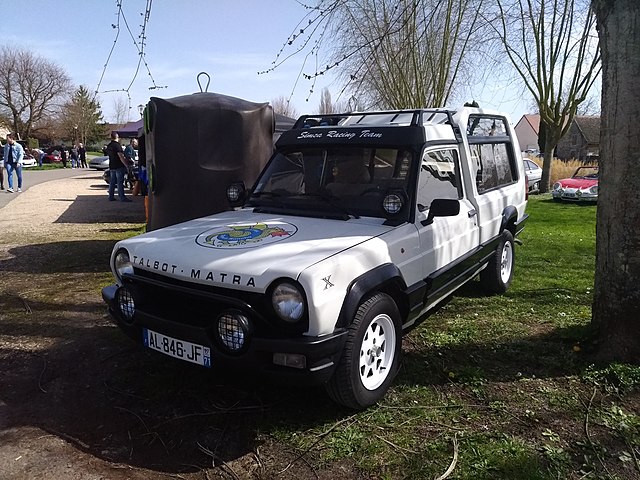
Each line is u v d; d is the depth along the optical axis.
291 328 2.98
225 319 2.99
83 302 5.78
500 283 5.91
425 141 4.20
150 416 3.44
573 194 17.11
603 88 3.82
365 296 3.32
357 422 3.30
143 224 11.30
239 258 3.19
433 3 7.61
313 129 4.68
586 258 8.11
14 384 3.90
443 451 2.99
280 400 3.59
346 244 3.38
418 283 3.94
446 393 3.67
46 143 67.69
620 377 3.70
